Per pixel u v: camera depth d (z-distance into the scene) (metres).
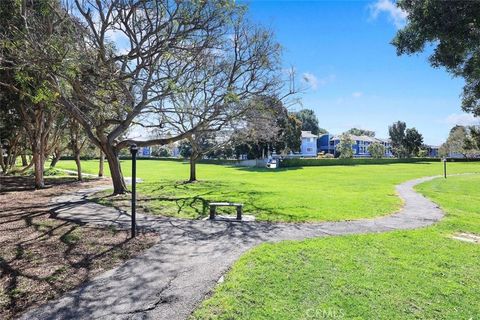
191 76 13.92
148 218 10.17
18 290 4.87
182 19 11.14
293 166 48.31
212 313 4.20
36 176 18.27
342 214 10.91
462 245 7.39
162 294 4.76
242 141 23.14
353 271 5.61
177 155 85.50
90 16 11.67
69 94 12.55
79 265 5.91
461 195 17.55
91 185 20.20
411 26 4.70
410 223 9.79
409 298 4.66
